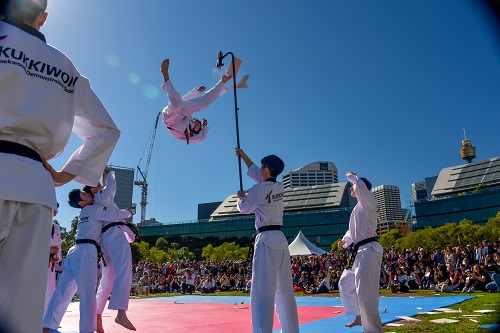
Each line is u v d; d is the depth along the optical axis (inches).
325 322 266.7
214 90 229.6
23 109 83.8
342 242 245.3
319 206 6294.3
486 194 4436.5
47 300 239.3
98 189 223.8
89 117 101.8
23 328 78.0
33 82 86.8
